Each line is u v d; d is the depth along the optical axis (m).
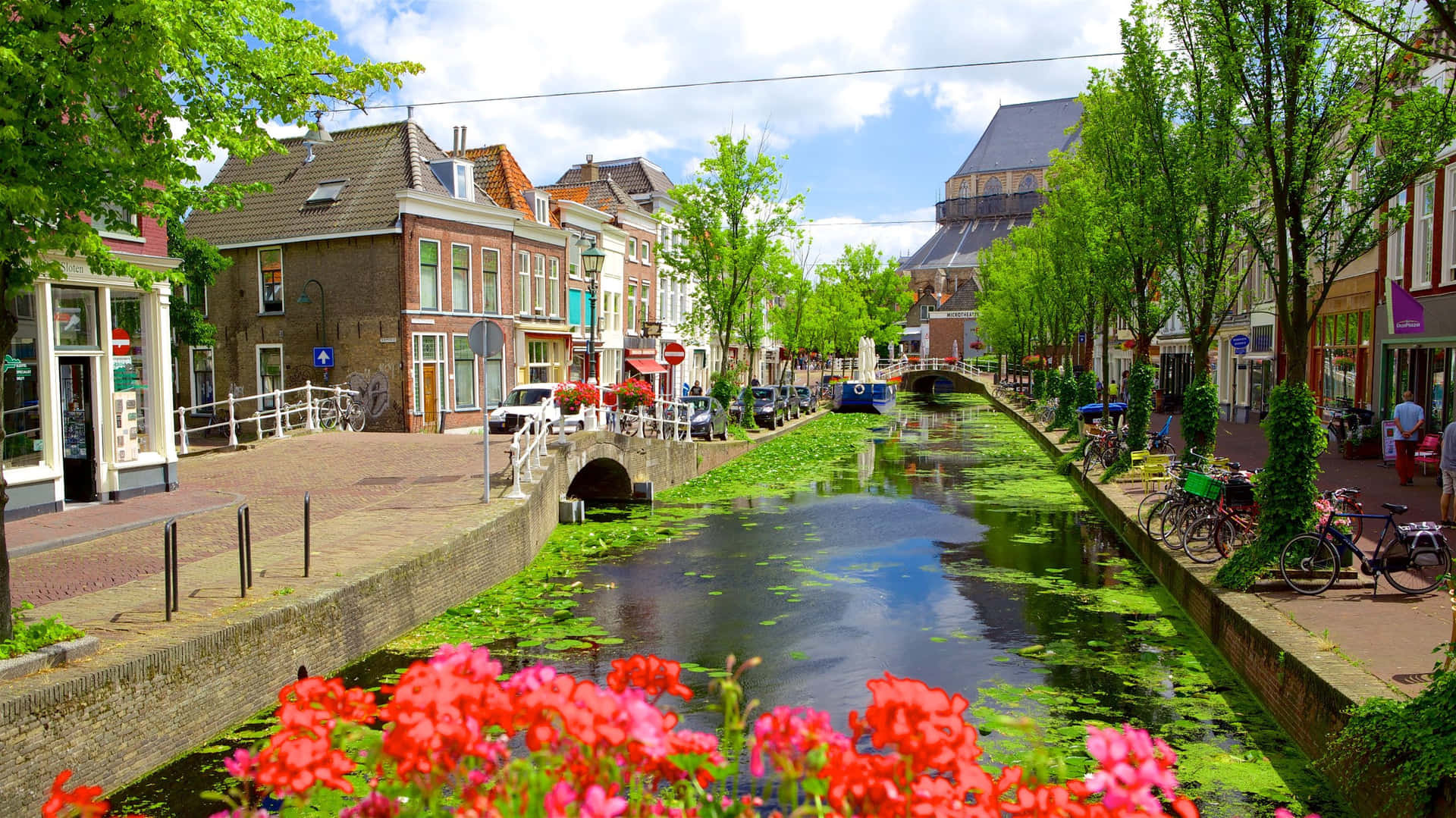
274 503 12.64
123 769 5.79
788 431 34.97
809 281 44.97
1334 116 8.95
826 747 2.39
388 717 2.32
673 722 2.66
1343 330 22.84
